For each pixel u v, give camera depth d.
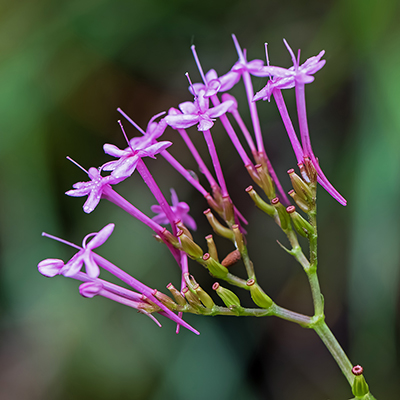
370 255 0.31
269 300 0.28
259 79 0.31
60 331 0.32
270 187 0.29
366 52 0.32
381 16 0.31
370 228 0.31
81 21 0.32
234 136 0.29
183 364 0.32
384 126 0.31
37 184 0.32
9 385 0.32
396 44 0.31
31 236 0.32
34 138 0.32
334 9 0.32
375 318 0.31
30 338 0.32
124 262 0.32
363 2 0.32
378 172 0.31
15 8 0.32
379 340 0.31
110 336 0.32
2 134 0.32
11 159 0.32
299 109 0.28
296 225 0.28
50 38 0.32
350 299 0.32
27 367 0.32
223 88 0.29
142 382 0.32
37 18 0.32
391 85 0.31
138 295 0.28
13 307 0.32
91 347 0.32
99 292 0.28
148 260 0.32
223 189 0.29
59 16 0.32
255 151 0.29
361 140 0.31
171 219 0.29
